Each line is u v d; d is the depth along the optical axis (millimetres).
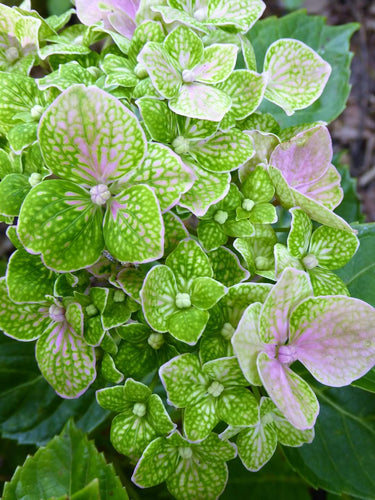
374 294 220
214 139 173
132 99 177
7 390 227
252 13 190
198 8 193
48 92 177
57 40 193
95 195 152
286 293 155
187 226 191
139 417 166
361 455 213
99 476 179
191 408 160
